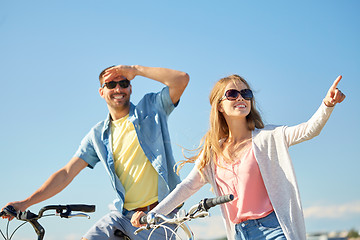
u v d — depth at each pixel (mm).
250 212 3115
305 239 2922
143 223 3002
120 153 4211
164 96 4340
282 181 3047
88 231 4051
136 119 4254
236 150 3322
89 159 4430
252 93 3367
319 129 2895
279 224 3039
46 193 4227
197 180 3471
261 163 3115
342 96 2744
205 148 3441
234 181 3221
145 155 4145
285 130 3100
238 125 3396
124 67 4402
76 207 3365
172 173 4172
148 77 4410
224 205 3268
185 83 4320
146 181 4090
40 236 3414
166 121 4328
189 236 2746
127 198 4102
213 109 3490
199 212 2629
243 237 3131
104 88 4410
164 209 3383
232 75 3479
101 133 4363
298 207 2963
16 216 3406
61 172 4344
